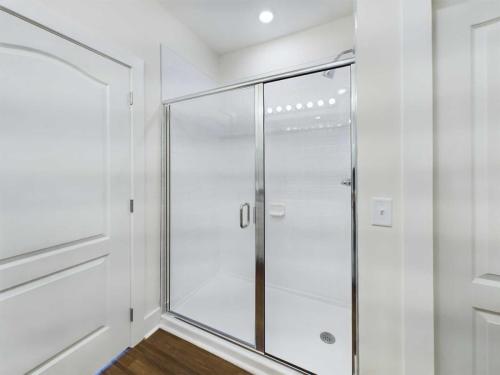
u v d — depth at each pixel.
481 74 0.78
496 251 0.77
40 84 1.02
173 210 1.79
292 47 2.10
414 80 0.82
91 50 1.22
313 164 1.87
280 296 1.95
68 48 1.12
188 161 1.93
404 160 0.84
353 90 1.07
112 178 1.33
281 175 1.98
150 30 1.62
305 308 1.83
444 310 0.84
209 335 1.49
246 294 1.94
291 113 1.88
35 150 1.01
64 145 1.11
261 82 1.56
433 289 0.83
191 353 1.42
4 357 0.93
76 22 1.16
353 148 1.04
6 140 0.92
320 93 1.72
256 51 2.27
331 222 1.85
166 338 1.54
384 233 0.89
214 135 2.09
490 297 0.78
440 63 0.82
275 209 1.99
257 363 1.30
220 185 2.12
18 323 0.96
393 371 0.89
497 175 0.76
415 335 0.84
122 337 1.40
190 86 2.03
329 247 1.86
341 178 1.79
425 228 0.82
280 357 1.33
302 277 1.95
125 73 1.41
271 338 1.49
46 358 1.05
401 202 0.85
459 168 0.81
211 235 2.14
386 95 0.87
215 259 2.14
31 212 1.00
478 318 0.81
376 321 0.91
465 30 0.79
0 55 0.90
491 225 0.78
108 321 1.32
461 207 0.81
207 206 2.12
